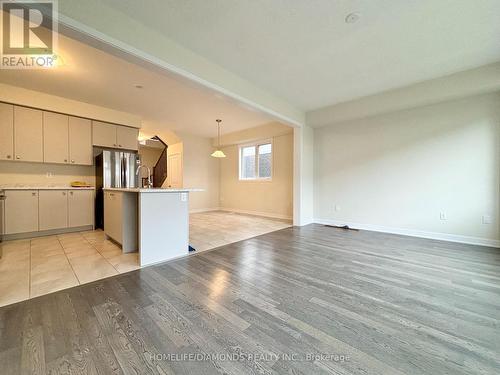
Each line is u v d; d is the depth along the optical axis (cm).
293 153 523
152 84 343
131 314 154
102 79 326
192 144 697
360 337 133
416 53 265
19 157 363
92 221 430
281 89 367
